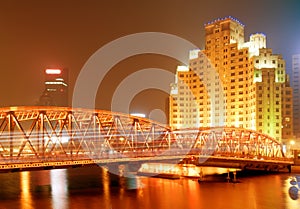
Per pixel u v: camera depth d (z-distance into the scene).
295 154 121.69
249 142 111.12
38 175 105.56
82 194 72.44
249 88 159.75
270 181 93.69
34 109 64.88
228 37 173.75
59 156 65.38
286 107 154.25
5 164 58.34
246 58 164.50
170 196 71.75
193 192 76.44
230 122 166.62
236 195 73.62
